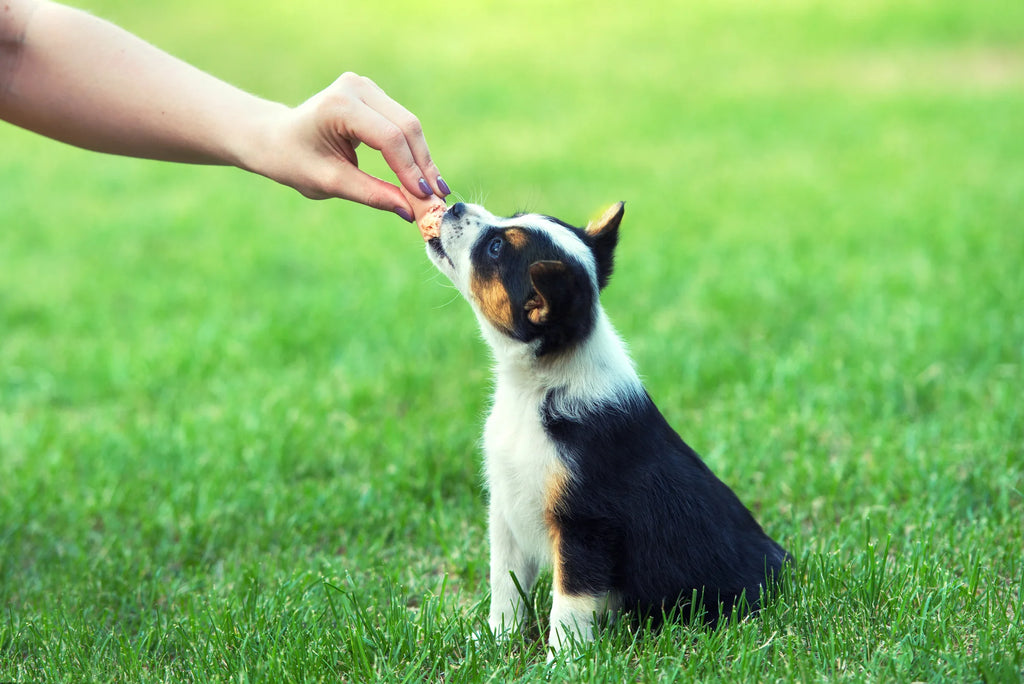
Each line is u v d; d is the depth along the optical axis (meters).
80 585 5.07
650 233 12.47
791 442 6.52
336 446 6.87
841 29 25.94
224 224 13.96
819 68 22.70
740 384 7.56
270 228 13.77
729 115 19.22
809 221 12.69
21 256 12.49
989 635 3.89
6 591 5.03
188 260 12.27
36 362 9.11
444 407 7.57
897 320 8.71
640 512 4.15
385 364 8.52
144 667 4.21
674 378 7.80
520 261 4.38
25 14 4.49
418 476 6.27
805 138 17.34
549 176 15.50
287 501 6.06
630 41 25.86
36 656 4.28
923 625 4.00
